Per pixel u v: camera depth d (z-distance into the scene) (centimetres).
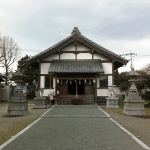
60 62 2044
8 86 2742
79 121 938
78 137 620
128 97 1220
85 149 495
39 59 2033
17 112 1190
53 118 1038
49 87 2016
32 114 1247
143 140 600
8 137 642
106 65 2061
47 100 1992
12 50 3844
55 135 647
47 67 2067
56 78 1895
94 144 541
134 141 577
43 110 1498
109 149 496
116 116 1148
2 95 2709
